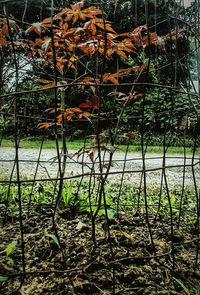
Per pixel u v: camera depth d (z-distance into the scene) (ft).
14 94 4.36
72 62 7.29
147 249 6.45
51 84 6.17
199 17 6.93
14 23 5.38
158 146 30.66
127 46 6.59
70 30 6.31
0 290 5.13
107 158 26.09
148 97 20.39
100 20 6.14
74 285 5.29
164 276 5.75
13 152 29.09
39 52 7.09
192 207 10.40
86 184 13.80
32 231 7.23
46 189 11.39
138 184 15.21
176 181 17.29
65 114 6.81
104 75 6.62
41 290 5.16
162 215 9.04
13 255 6.10
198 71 6.70
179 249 6.77
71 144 28.66
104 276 5.55
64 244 6.39
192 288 5.56
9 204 9.06
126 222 7.90
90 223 7.54
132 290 5.32
